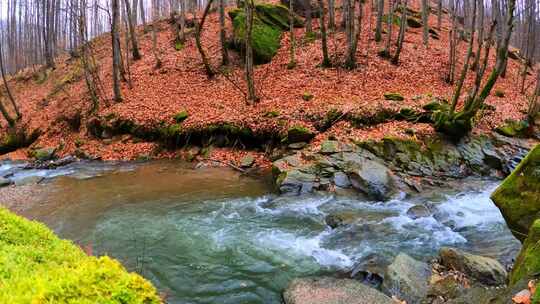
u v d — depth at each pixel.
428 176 12.01
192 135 16.09
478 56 20.12
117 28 22.05
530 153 5.82
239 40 23.31
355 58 20.25
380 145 12.73
